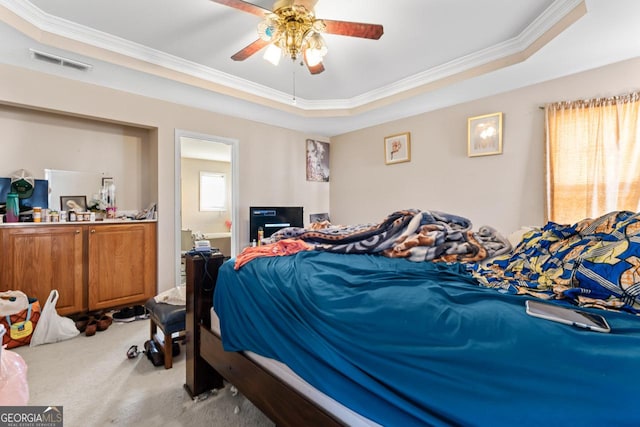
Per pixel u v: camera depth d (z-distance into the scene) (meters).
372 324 0.88
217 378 1.78
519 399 0.60
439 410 0.69
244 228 4.02
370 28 1.90
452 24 2.26
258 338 1.27
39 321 2.35
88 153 3.13
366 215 4.49
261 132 4.21
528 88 2.96
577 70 2.63
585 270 0.88
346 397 0.88
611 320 0.72
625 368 0.54
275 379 1.19
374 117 3.98
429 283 1.02
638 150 2.39
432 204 3.71
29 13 2.05
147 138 3.52
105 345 2.34
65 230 2.68
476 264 1.33
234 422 1.50
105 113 2.92
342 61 2.83
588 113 2.59
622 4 1.79
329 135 4.95
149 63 2.66
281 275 1.30
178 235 3.41
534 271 1.12
